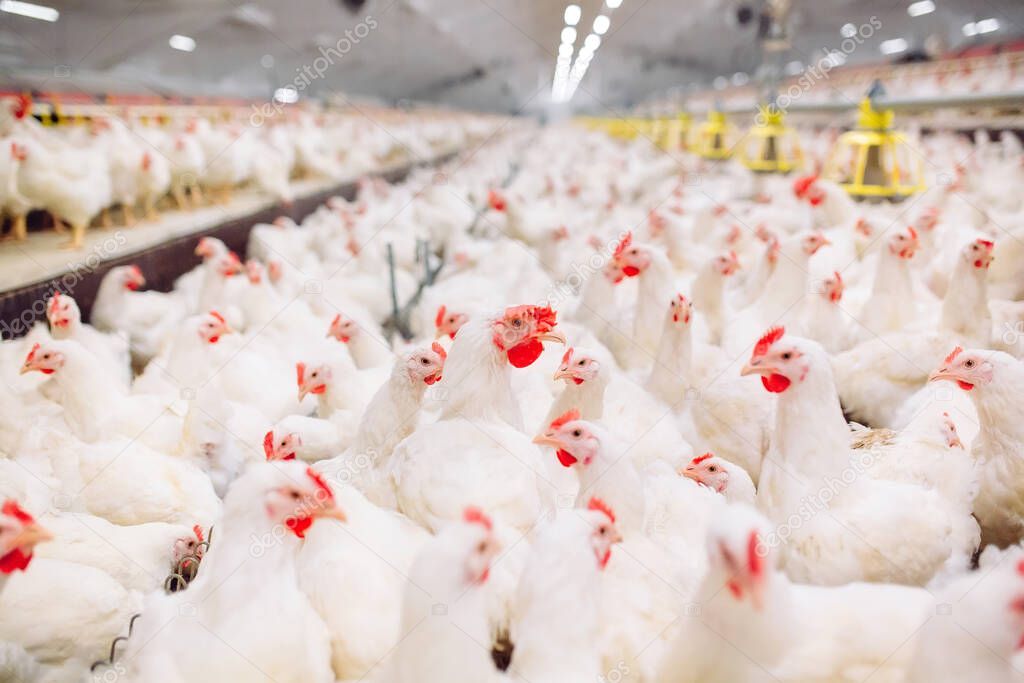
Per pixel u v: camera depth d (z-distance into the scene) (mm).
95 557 2465
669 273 3998
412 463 2463
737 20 18812
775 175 10422
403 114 26609
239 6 14719
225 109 15102
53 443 3086
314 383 3525
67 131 8320
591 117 40625
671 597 2062
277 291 5621
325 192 11422
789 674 1749
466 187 11750
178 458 3174
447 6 15984
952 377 2619
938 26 19766
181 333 3896
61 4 11992
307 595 2072
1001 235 4562
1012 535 2564
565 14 15695
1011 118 12250
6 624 2156
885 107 7527
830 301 4152
